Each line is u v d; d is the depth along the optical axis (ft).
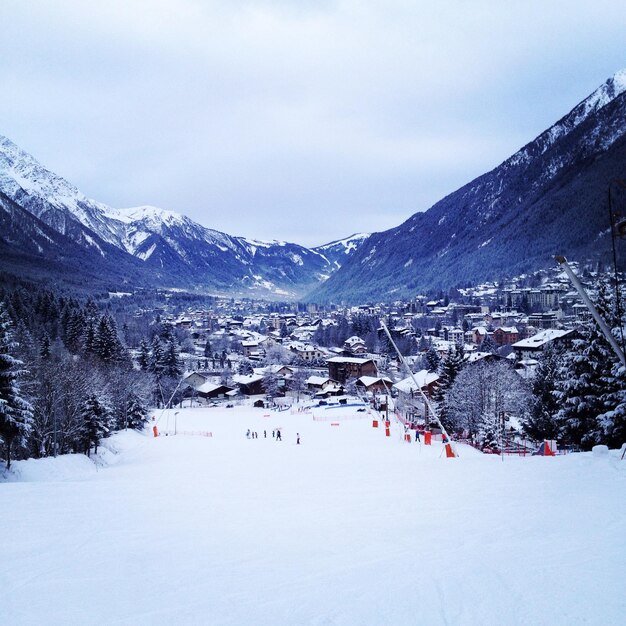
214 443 189.16
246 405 416.67
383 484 62.49
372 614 24.32
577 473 57.93
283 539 38.27
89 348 349.00
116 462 154.20
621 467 58.44
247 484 69.62
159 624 24.04
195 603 26.45
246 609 25.52
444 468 74.69
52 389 158.10
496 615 23.34
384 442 163.02
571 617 22.54
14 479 105.81
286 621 23.98
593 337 115.75
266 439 198.90
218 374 542.57
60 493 61.93
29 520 45.62
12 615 25.32
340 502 51.96
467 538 35.40
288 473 81.82
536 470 62.95
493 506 44.60
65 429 166.20
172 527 42.98
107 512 49.55
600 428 112.16
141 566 32.58
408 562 31.32
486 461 82.84
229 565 32.48
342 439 181.57
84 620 24.67
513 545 32.86
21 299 474.90
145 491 63.77
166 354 433.48
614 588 25.03
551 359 197.67
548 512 40.57
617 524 35.73
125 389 256.11
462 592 26.03
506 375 208.44
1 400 109.60
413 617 23.79
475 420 189.88
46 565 32.91
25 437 116.06
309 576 29.91
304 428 247.50
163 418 316.19
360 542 36.42
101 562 33.42
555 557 29.86
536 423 169.99
